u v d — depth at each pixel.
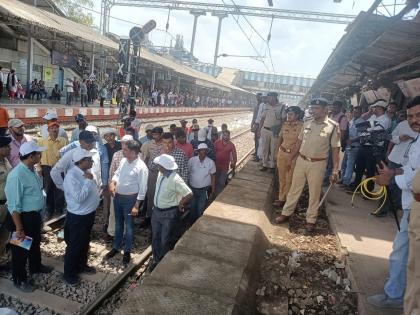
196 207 7.26
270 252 5.19
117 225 5.72
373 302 3.72
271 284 4.44
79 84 25.75
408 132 5.68
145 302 3.55
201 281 3.99
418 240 2.90
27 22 15.47
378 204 7.12
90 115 20.66
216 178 8.72
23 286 4.64
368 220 6.16
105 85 27.72
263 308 4.02
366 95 10.27
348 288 4.24
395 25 6.77
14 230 4.59
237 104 81.62
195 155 7.77
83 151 4.73
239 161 14.17
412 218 2.99
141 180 5.46
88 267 5.25
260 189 7.91
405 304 3.05
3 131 8.84
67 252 4.86
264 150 9.55
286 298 4.22
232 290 3.88
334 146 5.49
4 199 4.85
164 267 4.21
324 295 4.21
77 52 28.23
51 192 6.77
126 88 13.41
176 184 5.21
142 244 6.44
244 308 3.79
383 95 9.52
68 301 4.55
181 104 42.50
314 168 5.63
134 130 8.16
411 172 3.39
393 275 3.66
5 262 5.28
